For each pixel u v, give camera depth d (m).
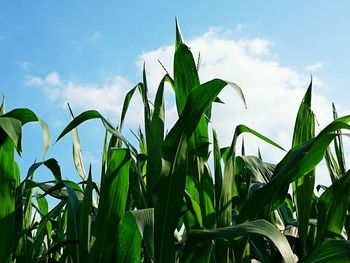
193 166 1.52
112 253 1.37
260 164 1.80
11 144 1.42
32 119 1.46
